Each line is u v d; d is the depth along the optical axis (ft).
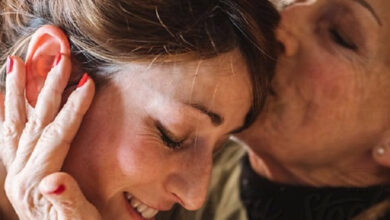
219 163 4.36
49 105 2.95
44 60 3.03
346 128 3.45
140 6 2.79
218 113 2.97
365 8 3.28
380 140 3.45
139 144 2.91
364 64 3.33
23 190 2.93
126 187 3.06
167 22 2.79
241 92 2.98
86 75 2.90
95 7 2.87
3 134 3.10
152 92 2.86
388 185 3.59
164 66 2.82
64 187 2.79
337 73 3.37
